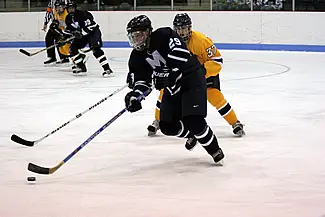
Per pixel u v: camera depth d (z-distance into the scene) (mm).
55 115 8727
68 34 13375
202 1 19656
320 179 5316
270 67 14867
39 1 20672
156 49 5102
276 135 7219
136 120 8297
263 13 18750
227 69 14594
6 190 5027
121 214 4398
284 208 4523
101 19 20234
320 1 18641
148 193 4922
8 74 13930
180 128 5707
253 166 5770
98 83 12352
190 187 5086
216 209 4504
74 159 6098
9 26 20688
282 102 9789
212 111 8953
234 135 7250
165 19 19641
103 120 8289
